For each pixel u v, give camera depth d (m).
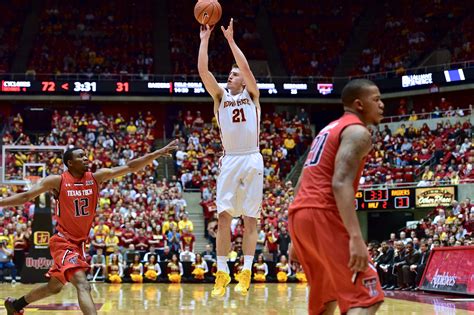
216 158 29.06
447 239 18.12
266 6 38.22
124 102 32.53
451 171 24.08
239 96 7.25
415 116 29.69
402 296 14.77
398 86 31.05
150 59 34.50
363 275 4.27
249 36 36.53
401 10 37.06
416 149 27.41
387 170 26.17
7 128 31.11
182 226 22.34
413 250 17.56
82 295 6.88
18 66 33.22
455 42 33.53
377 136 29.06
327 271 4.44
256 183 7.24
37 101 31.80
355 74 34.59
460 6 36.06
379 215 26.64
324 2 38.44
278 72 35.06
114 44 35.12
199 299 13.01
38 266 19.03
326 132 4.54
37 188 7.03
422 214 25.56
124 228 21.97
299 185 4.64
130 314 9.71
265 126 31.50
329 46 36.50
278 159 29.66
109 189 24.84
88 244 20.97
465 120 28.05
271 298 13.30
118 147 29.23
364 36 36.94
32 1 36.41
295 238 4.60
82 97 31.23
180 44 35.69
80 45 34.72
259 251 21.95
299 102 32.25
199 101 32.09
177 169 28.61
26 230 20.69
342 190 4.20
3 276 20.02
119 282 19.86
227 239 7.27
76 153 7.14
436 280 15.98
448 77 29.61
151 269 20.00
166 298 13.31
